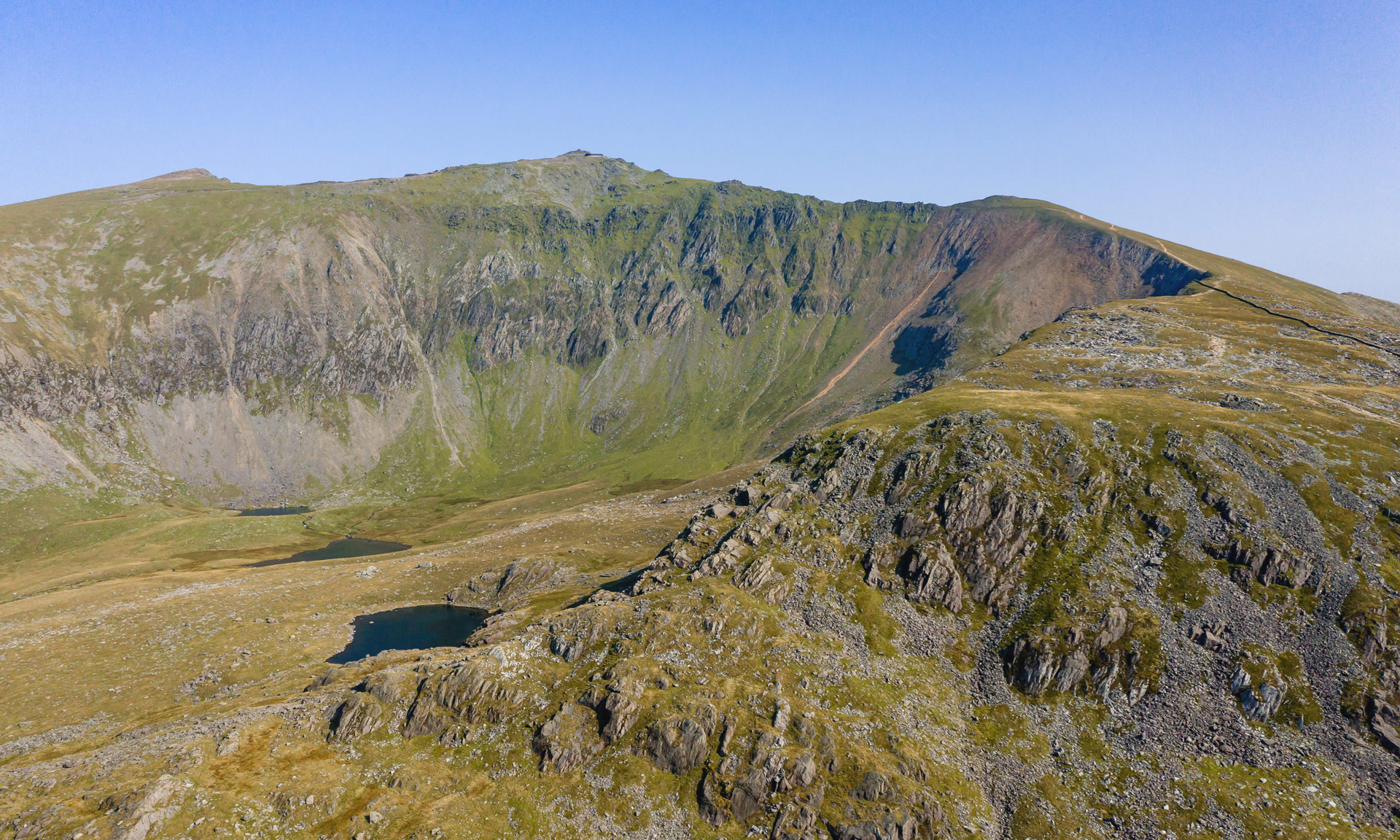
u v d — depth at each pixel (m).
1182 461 118.00
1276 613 94.94
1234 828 76.50
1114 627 97.12
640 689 93.56
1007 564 110.25
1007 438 128.88
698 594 110.75
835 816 79.19
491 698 94.88
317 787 82.62
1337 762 80.69
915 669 100.25
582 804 82.25
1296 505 106.19
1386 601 91.69
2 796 80.25
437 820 78.62
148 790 78.19
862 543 119.44
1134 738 87.88
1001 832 80.19
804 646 102.44
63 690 123.44
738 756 85.31
